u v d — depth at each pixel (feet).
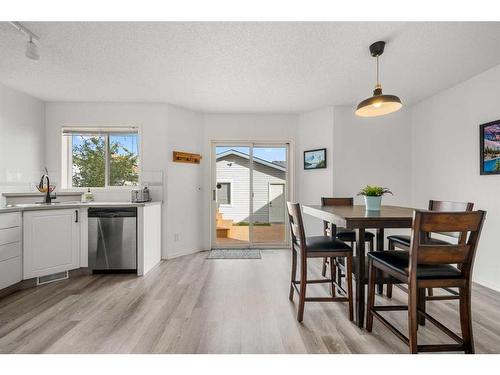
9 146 10.84
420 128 12.77
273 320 6.69
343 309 7.35
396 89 11.05
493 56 8.24
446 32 6.94
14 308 7.39
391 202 13.38
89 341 5.76
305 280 6.64
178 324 6.48
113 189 12.83
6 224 8.26
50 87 10.85
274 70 9.25
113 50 7.91
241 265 11.55
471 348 4.99
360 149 13.30
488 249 9.07
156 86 10.73
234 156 15.02
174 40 7.36
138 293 8.45
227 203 15.10
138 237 10.29
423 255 4.83
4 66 8.98
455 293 7.23
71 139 13.05
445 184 11.15
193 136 13.96
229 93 11.52
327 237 7.98
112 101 12.57
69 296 8.22
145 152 12.79
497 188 8.81
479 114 9.52
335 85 10.64
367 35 7.11
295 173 14.64
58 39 7.30
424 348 4.87
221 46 7.68
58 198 12.00
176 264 11.74
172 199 12.98
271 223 15.20
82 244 10.26
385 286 8.77
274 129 14.64
